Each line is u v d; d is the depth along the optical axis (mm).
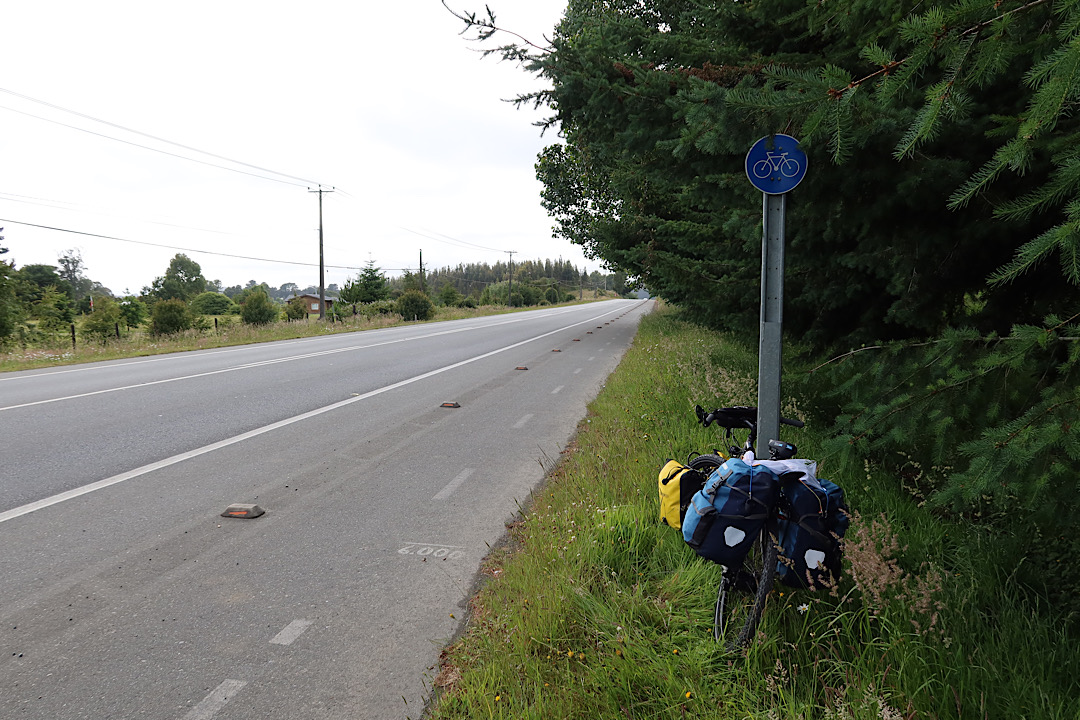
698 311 9055
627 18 6055
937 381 3035
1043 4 2230
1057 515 2521
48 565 3820
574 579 3246
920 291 4516
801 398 5996
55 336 23672
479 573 3738
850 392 3709
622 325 32188
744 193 4543
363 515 4703
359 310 45812
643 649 2635
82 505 4875
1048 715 2080
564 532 3906
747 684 2408
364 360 15188
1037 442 2365
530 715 2314
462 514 4719
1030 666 2334
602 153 6215
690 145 3799
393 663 2832
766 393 3193
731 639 2682
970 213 3758
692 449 5484
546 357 15875
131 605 3350
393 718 2465
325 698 2590
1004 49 2293
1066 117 2357
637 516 4027
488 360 15195
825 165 3543
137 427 7594
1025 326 2605
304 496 5129
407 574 3723
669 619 2928
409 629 3121
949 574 2963
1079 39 1877
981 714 2121
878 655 2480
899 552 3170
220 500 5023
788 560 2484
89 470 5801
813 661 2514
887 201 3758
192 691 2629
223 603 3377
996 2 2129
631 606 2980
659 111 4371
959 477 2574
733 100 2961
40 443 6777
